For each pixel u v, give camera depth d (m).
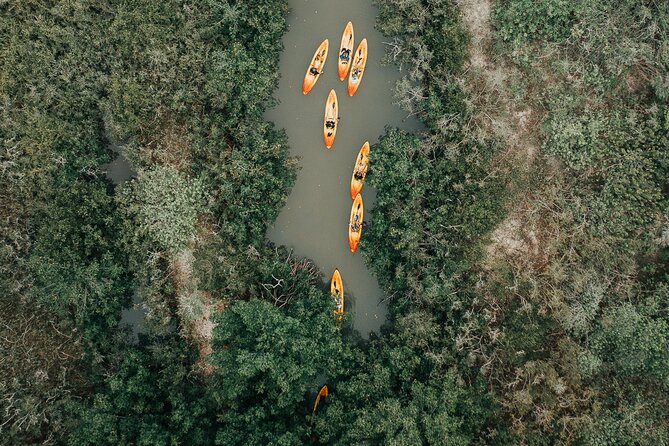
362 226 31.75
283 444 25.91
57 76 29.72
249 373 26.05
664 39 28.38
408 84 30.25
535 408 28.52
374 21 31.92
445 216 29.59
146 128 30.39
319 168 32.16
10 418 29.06
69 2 29.44
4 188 29.67
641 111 29.02
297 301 28.81
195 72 29.94
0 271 29.53
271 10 29.78
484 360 29.11
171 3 29.59
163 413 28.81
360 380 28.00
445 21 29.47
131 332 31.36
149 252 30.05
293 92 32.22
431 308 30.09
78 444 27.80
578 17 28.77
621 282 28.84
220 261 29.56
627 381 28.97
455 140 29.75
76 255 29.09
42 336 30.06
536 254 30.33
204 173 29.88
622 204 28.69
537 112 30.22
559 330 29.41
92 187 29.98
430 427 26.16
